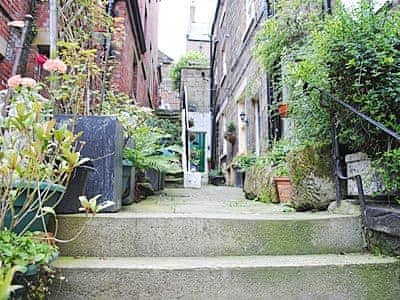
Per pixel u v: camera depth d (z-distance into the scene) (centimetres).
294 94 321
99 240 209
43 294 163
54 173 188
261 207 312
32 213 176
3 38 400
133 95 757
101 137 253
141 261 196
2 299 88
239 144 814
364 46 222
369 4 247
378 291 189
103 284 180
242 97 809
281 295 186
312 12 417
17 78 193
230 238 215
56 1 309
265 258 204
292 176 282
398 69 220
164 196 454
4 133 170
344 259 199
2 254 140
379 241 210
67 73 330
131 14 686
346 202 247
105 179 249
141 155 351
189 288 183
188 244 213
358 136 238
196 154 1034
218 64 1180
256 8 682
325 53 241
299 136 314
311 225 219
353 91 234
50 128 161
